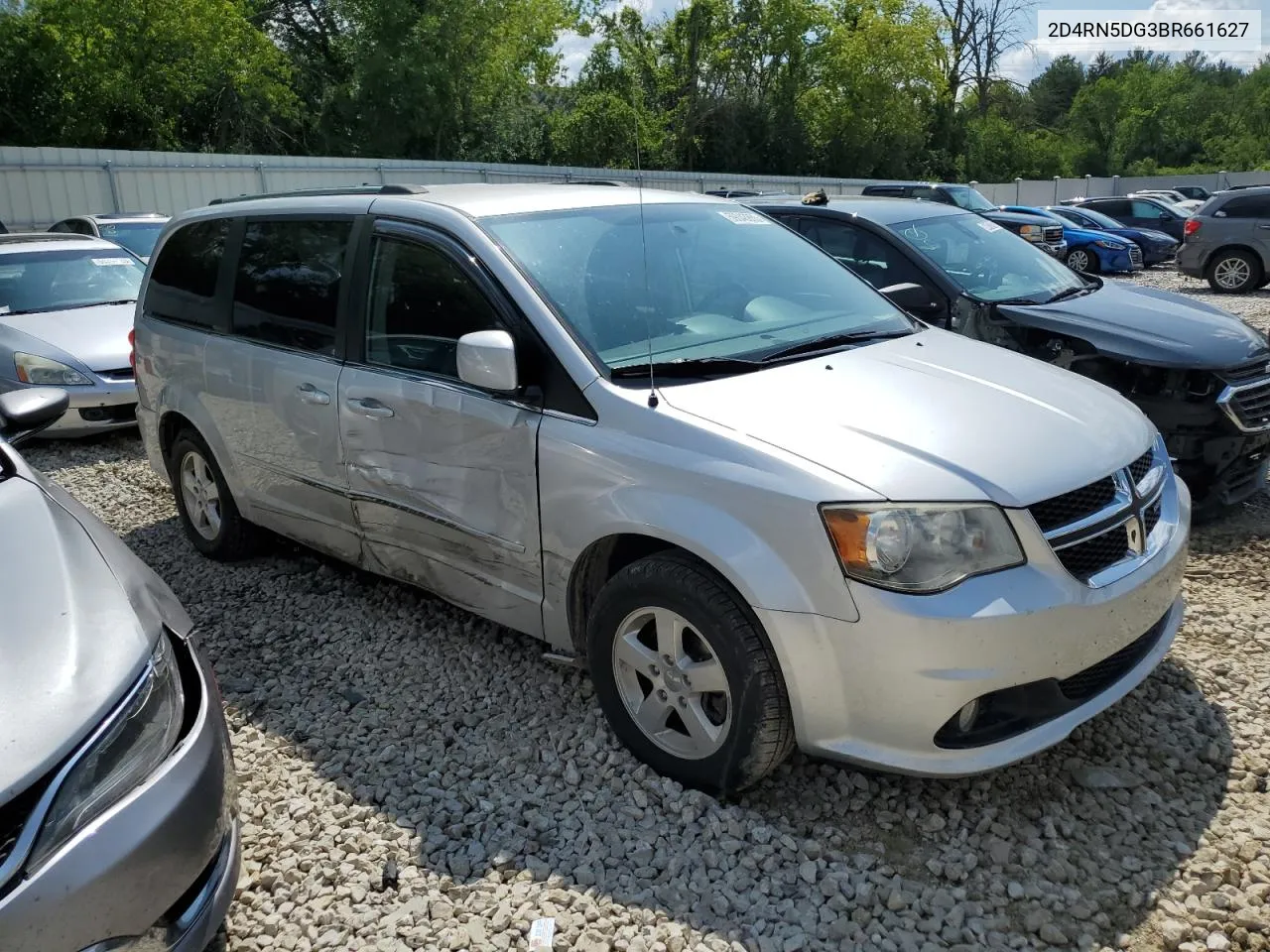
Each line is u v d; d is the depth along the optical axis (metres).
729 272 3.98
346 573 5.02
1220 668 3.75
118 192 20.91
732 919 2.60
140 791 2.11
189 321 4.96
